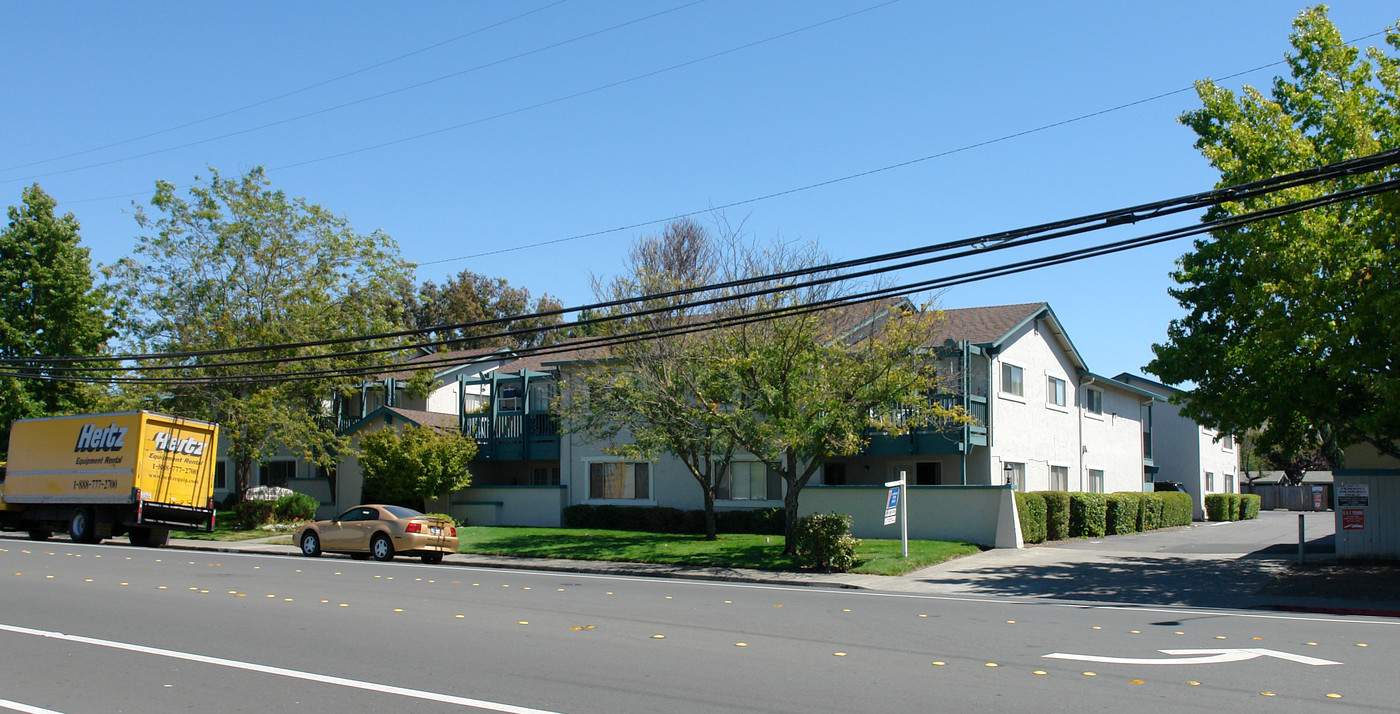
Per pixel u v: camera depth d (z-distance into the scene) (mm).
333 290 35156
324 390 34594
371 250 35500
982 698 8242
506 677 9117
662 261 29297
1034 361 32562
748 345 21859
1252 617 13523
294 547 26453
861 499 26016
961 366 26875
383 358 34969
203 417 33125
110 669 9484
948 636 11594
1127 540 27344
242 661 9883
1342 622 13039
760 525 28203
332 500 38281
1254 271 17375
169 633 11578
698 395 22969
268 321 33812
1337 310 17094
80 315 41469
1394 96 17891
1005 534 24078
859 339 22812
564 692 8500
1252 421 18797
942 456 29234
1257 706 7926
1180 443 43812
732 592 16703
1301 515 20406
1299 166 17453
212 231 33906
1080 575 19188
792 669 9492
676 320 24109
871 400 21062
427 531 22891
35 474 28938
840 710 7848
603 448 32406
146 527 27703
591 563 22391
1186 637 11547
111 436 27312
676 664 9742
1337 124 17828
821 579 18938
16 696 8383
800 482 22141
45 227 41750
